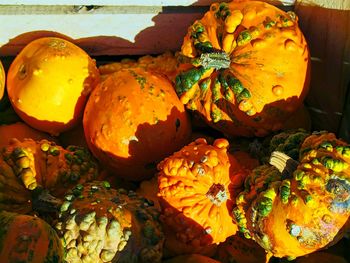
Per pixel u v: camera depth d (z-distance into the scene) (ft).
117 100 1.57
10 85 1.69
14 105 1.70
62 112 1.69
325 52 1.71
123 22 1.82
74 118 1.73
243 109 1.55
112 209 1.38
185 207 1.44
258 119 1.57
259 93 1.53
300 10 1.76
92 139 1.61
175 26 1.85
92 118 1.60
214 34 1.61
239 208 1.43
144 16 1.81
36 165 1.54
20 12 1.75
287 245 1.31
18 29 1.77
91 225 1.33
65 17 1.78
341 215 1.25
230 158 1.52
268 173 1.40
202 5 1.78
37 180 1.53
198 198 1.45
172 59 1.86
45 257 1.22
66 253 1.34
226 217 1.49
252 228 1.39
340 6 1.58
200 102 1.64
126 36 1.86
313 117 1.86
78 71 1.68
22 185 1.50
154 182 1.67
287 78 1.54
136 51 1.91
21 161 1.51
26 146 1.57
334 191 1.25
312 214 1.26
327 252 1.55
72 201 1.41
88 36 1.84
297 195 1.28
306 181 1.28
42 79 1.63
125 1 1.75
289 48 1.54
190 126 1.72
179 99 1.66
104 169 1.72
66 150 1.66
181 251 1.51
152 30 1.85
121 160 1.60
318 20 1.70
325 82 1.75
